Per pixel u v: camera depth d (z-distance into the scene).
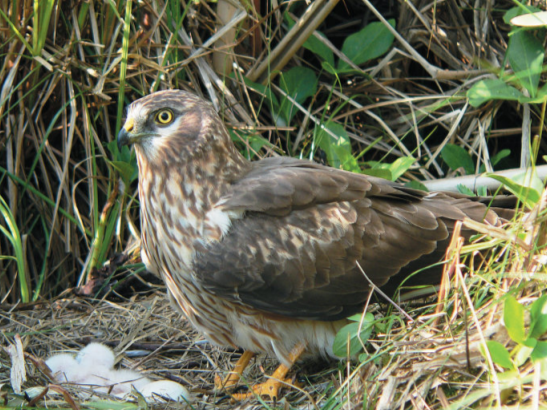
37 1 9.12
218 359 8.35
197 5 10.34
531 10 9.48
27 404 6.34
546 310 5.78
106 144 10.22
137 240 10.05
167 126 7.40
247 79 10.40
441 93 10.66
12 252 10.34
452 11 10.45
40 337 8.73
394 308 7.80
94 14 9.84
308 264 7.32
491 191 9.44
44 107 10.27
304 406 6.86
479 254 7.40
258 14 10.27
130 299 9.53
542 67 9.48
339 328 7.68
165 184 7.44
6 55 9.72
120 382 7.16
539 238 6.54
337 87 10.75
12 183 9.98
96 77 9.98
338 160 9.90
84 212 10.57
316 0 10.03
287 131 10.41
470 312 6.50
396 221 7.55
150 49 10.28
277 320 7.58
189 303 7.81
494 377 5.46
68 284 10.41
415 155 10.63
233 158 7.68
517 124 10.55
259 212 7.34
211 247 7.30
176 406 6.80
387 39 10.42
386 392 5.84
